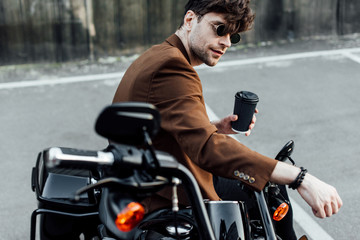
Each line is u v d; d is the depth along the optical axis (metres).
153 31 7.44
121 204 1.23
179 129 1.76
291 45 8.12
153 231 1.92
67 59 7.07
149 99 1.88
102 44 7.22
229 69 6.94
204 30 2.05
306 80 6.63
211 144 1.71
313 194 1.63
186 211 1.98
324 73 6.91
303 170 1.67
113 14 7.12
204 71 6.81
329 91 6.26
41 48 6.92
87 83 6.33
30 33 6.80
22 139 4.82
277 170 1.67
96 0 6.96
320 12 8.39
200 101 1.93
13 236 3.44
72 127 5.11
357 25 8.68
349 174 4.33
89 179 2.32
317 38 8.50
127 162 1.26
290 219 2.51
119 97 2.07
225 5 1.97
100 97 5.91
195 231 1.91
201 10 2.04
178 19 7.50
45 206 2.33
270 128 5.18
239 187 2.38
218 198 2.20
